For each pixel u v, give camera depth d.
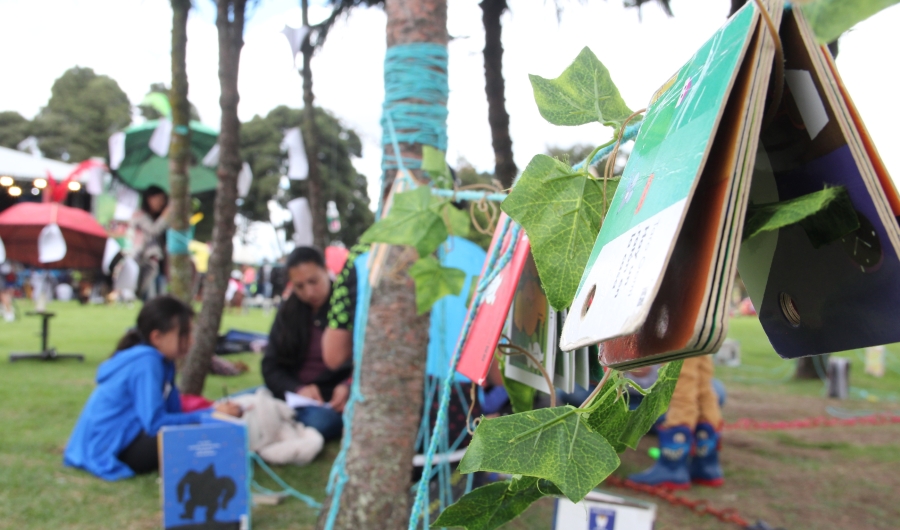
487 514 0.63
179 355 3.31
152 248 5.81
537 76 0.67
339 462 1.94
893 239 0.39
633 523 1.73
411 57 1.89
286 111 21.44
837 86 0.39
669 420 3.32
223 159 4.58
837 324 0.47
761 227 0.39
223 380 5.77
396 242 1.26
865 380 7.89
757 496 3.22
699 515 2.91
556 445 0.53
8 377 5.50
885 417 5.35
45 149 22.55
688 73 0.46
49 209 7.20
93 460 3.05
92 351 7.57
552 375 0.72
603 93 0.66
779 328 0.54
